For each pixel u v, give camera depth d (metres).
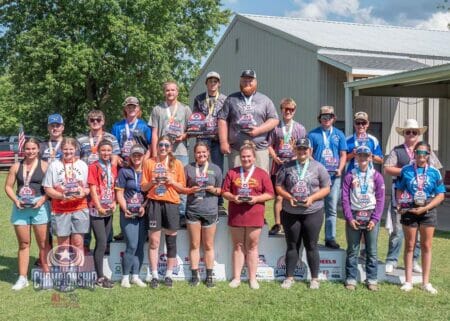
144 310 5.81
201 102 7.59
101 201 6.59
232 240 6.92
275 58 20.05
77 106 31.97
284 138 7.50
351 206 6.77
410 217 6.65
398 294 6.53
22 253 6.63
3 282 6.89
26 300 6.13
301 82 18.47
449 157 18.70
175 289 6.61
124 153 7.41
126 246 6.72
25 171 6.52
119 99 29.67
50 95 28.88
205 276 7.10
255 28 21.42
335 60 16.55
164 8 29.02
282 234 7.48
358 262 7.16
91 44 27.52
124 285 6.66
